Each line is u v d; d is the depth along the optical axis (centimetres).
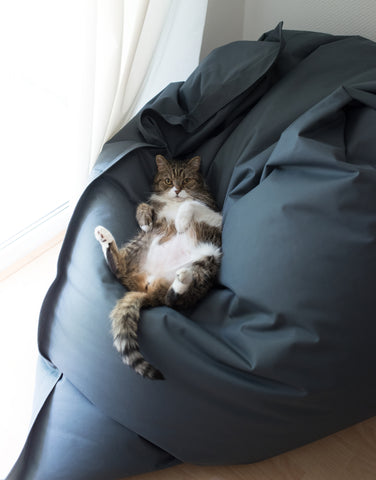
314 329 102
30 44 153
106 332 112
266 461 131
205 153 151
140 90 168
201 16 171
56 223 193
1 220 187
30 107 174
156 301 116
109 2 125
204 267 122
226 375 105
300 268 104
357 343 104
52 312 127
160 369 108
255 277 109
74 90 137
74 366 119
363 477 128
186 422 112
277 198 111
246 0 195
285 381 104
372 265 102
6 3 140
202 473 128
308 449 134
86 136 144
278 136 133
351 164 103
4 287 179
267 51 141
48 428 123
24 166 191
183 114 149
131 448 120
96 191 136
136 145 140
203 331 109
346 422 120
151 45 152
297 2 182
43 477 119
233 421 110
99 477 119
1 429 140
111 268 120
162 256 131
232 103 143
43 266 187
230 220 126
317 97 131
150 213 138
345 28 179
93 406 122
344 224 103
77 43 129
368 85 113
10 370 155
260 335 105
